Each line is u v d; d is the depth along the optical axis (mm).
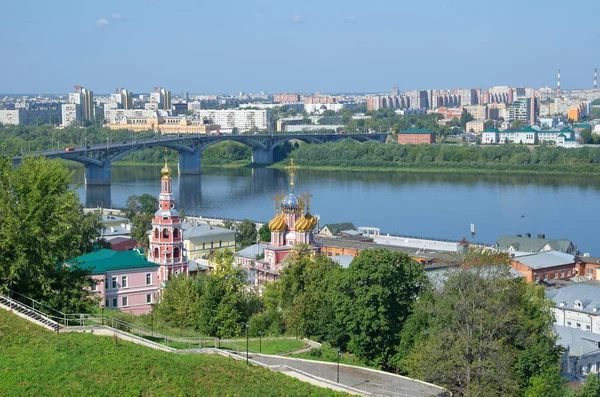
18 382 87500
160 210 188000
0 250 111250
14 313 103438
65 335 99438
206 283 146375
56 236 113375
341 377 107750
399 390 104000
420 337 126062
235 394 91875
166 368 93625
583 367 152125
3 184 114375
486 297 121062
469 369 112062
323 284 148125
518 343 121625
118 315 136375
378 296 130625
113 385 89000
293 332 143000
